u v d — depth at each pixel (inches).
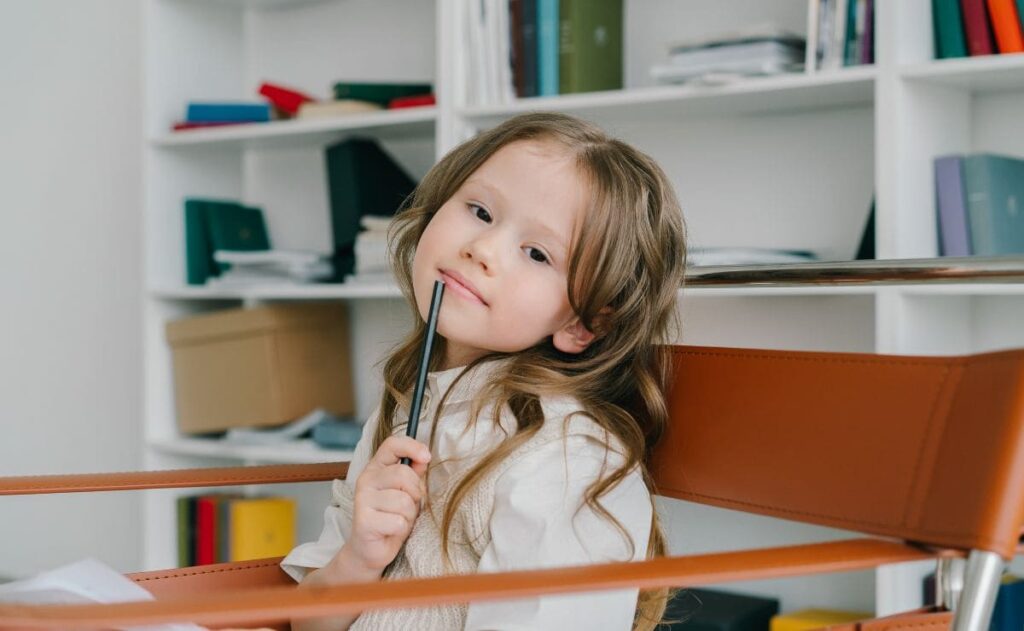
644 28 101.0
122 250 136.1
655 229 51.1
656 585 32.1
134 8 134.3
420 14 114.4
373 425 56.3
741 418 48.0
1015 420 38.0
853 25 81.0
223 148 121.0
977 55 77.4
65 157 141.2
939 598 44.2
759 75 84.7
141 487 51.8
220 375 112.7
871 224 81.7
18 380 146.4
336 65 120.3
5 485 49.8
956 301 84.7
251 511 112.0
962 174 79.7
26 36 144.0
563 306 48.8
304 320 111.7
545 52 93.0
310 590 30.8
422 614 46.3
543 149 49.0
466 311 47.7
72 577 35.7
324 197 120.0
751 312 96.9
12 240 146.6
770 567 34.0
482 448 47.3
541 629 40.6
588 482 44.6
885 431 42.6
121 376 136.6
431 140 113.2
